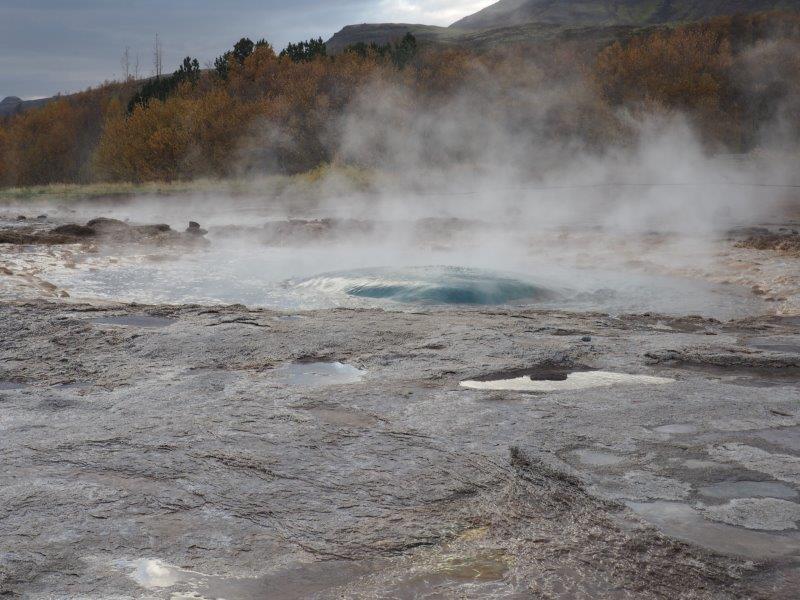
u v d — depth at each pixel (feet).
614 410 13.25
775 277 31.32
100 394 14.30
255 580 7.71
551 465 10.73
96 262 38.37
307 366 16.43
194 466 10.64
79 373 15.84
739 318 24.57
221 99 130.41
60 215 74.69
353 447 11.42
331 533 8.71
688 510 9.37
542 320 22.29
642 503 9.57
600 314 24.25
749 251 38.83
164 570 7.88
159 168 120.26
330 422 12.59
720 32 218.79
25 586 7.51
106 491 9.78
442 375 15.64
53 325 20.01
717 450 11.40
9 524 8.84
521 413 13.07
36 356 17.16
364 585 7.61
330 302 27.40
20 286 27.58
